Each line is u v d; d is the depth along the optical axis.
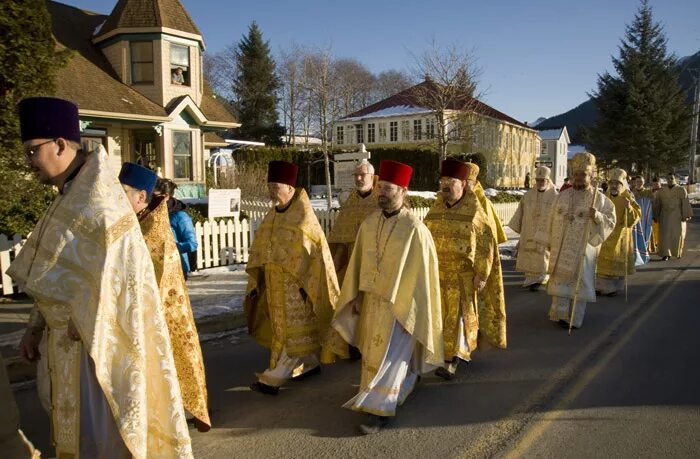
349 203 6.88
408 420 4.57
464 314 5.55
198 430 4.22
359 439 4.23
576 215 7.36
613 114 49.75
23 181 8.45
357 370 5.87
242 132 55.97
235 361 6.15
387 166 4.50
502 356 6.29
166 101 18.67
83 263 2.82
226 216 11.39
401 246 4.40
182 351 3.98
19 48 8.41
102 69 18.52
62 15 20.14
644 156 48.50
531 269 10.04
